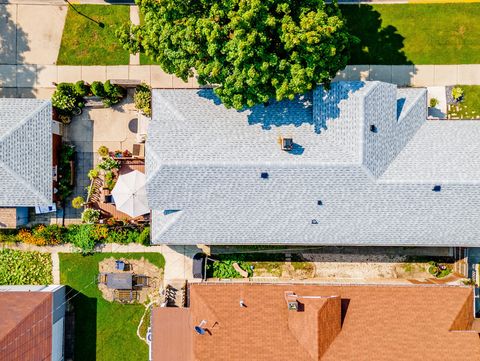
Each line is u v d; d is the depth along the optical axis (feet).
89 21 103.60
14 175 93.09
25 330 93.50
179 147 86.99
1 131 92.53
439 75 102.22
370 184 85.61
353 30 102.37
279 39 81.92
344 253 102.99
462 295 89.61
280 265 103.40
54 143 99.40
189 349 95.96
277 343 87.76
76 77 103.91
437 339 87.15
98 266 104.17
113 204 101.55
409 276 102.53
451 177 85.25
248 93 82.94
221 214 90.12
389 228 89.92
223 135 88.07
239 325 88.74
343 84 85.92
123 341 104.47
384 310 88.79
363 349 86.79
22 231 102.89
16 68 104.17
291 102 90.43
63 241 103.55
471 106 102.17
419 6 101.81
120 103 103.40
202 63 81.20
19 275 104.37
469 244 90.68
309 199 87.92
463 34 101.81
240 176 86.02
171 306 103.19
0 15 103.96
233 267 103.40
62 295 102.94
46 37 103.91
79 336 104.58
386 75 102.37
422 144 88.84
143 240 101.30
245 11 77.41
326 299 86.02
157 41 82.64
